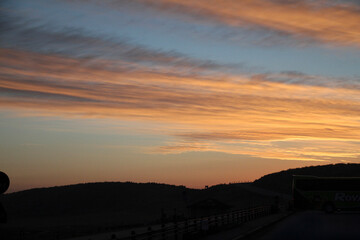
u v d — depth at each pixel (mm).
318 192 50688
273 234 24531
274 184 168750
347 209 49969
